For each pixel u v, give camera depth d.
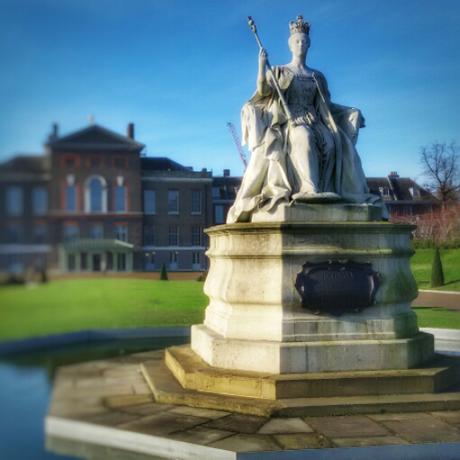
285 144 6.70
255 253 6.05
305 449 4.24
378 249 6.13
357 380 5.52
